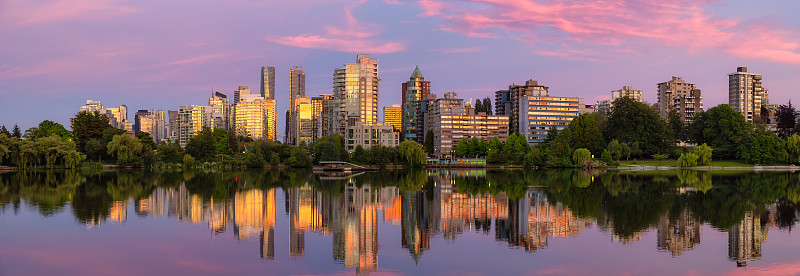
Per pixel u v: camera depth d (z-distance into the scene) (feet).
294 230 225.15
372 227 234.38
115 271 161.89
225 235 212.43
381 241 203.72
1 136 626.64
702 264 167.94
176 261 172.24
